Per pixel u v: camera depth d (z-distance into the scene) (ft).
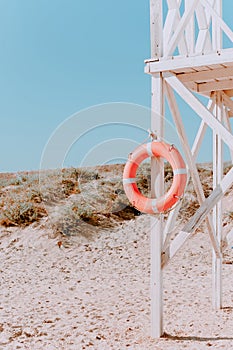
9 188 57.52
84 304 23.62
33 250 39.91
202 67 16.26
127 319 20.33
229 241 21.21
